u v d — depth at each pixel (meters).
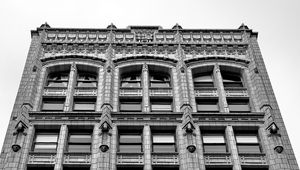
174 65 42.84
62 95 39.44
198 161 33.22
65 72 42.75
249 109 39.38
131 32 46.66
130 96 39.75
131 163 33.41
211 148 35.56
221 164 33.56
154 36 46.19
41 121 36.09
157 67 42.91
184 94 38.84
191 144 33.94
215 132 36.69
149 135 35.53
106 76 40.69
